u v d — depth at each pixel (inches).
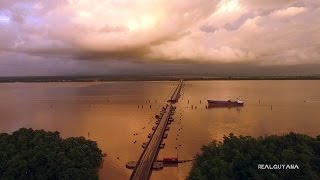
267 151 5925.2
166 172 6914.4
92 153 6865.2
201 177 5295.3
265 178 5408.5
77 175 5659.5
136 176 6451.8
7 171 5733.3
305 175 5408.5
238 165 5753.0
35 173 5900.6
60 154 6077.8
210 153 6176.2
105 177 6653.5
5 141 6924.2
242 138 6560.0
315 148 6190.9
